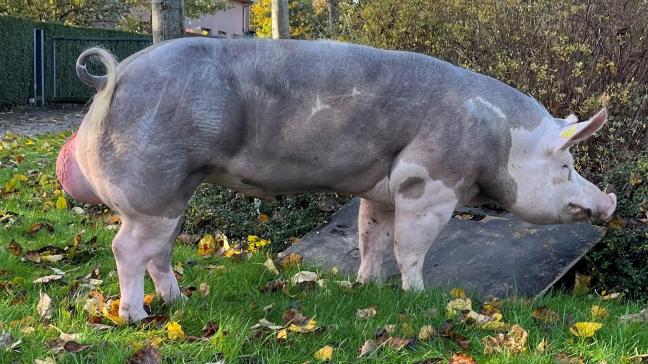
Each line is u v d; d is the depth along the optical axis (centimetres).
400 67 378
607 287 483
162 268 385
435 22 675
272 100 357
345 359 316
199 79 343
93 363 303
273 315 378
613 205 416
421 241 398
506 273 456
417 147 380
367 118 370
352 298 403
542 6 641
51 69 2138
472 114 383
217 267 473
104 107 337
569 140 391
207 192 616
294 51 363
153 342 325
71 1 2656
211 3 3147
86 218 620
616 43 614
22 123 1578
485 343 330
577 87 602
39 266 477
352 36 726
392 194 396
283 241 562
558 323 374
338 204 599
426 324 359
